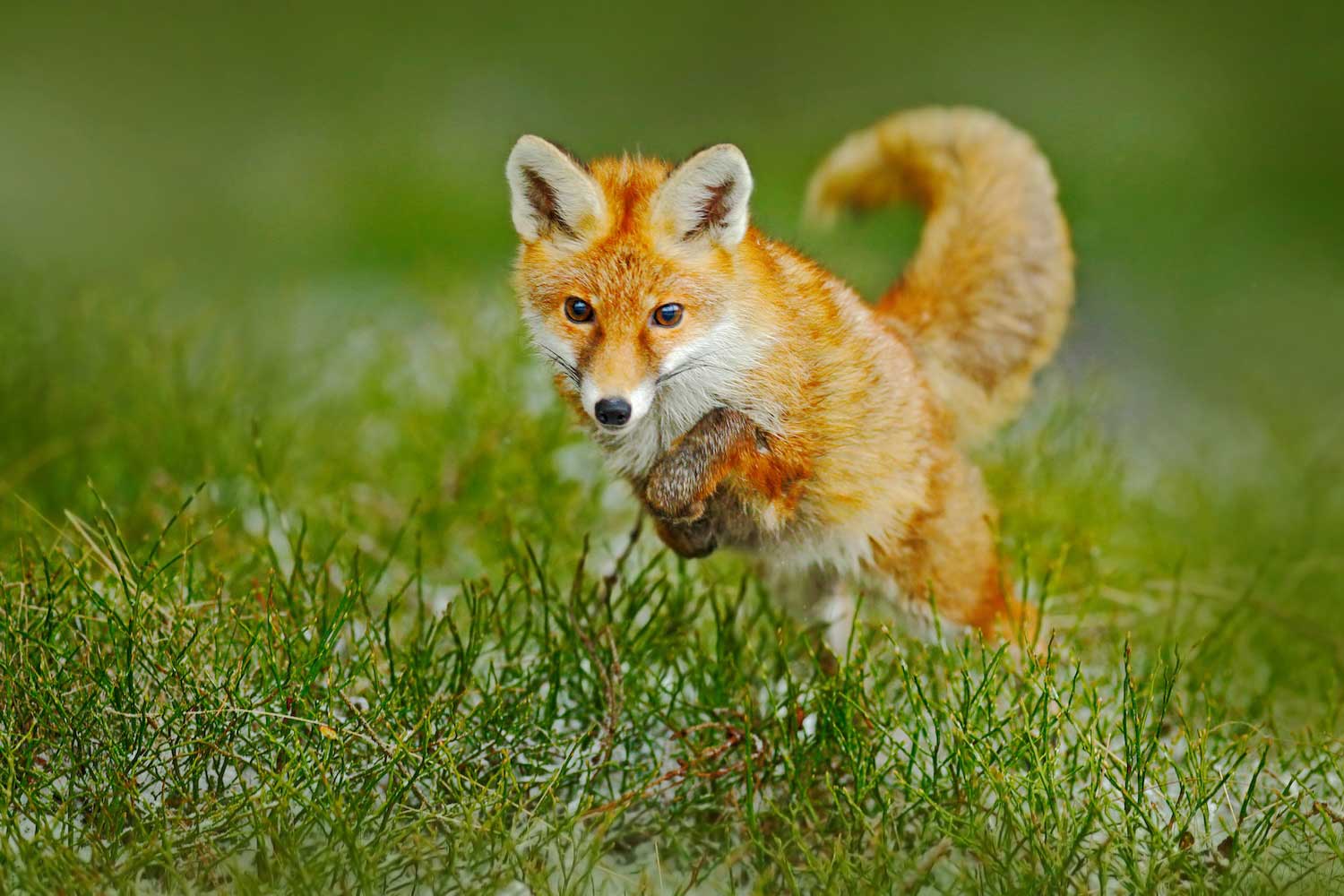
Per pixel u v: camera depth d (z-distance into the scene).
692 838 8.09
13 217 23.22
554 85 28.98
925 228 10.64
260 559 9.81
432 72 29.34
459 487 11.76
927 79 28.50
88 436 12.23
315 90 28.66
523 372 12.98
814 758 8.33
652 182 8.29
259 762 7.90
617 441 8.85
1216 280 20.75
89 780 7.87
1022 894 7.14
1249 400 17.06
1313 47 27.38
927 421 9.45
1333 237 21.89
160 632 8.26
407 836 7.59
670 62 30.08
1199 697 9.68
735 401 8.48
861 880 7.40
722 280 8.16
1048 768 7.88
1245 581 11.88
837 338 8.77
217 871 7.36
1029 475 12.50
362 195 23.06
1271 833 7.99
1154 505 13.35
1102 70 27.84
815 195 11.48
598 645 8.90
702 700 8.90
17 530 9.91
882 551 9.35
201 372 13.90
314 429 13.09
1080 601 10.76
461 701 8.57
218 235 22.64
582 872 7.70
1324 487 14.04
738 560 10.68
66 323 13.50
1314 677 10.25
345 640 9.29
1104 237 21.52
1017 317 10.41
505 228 21.78
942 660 9.33
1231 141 24.62
